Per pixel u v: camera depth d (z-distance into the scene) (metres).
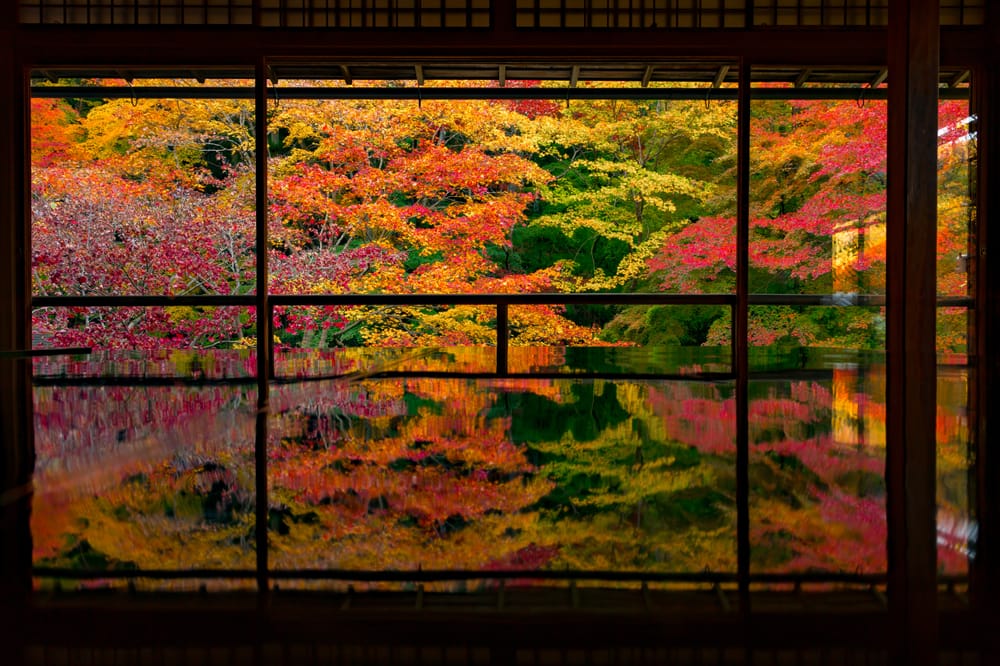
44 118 7.25
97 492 0.69
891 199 2.26
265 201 4.35
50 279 7.13
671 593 0.45
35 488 0.70
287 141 7.64
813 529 0.59
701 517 0.61
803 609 0.43
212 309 7.33
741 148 4.27
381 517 0.61
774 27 4.26
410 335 7.70
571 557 0.51
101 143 7.39
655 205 8.03
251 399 1.53
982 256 4.48
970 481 0.77
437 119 7.68
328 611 0.42
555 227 8.38
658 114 7.97
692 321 8.00
